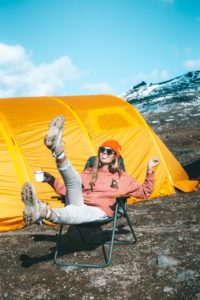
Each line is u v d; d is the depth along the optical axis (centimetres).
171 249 332
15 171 441
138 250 336
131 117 574
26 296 262
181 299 244
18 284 281
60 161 273
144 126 576
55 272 299
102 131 526
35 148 466
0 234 409
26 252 347
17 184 437
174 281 270
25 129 474
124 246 349
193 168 705
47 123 492
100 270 298
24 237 393
